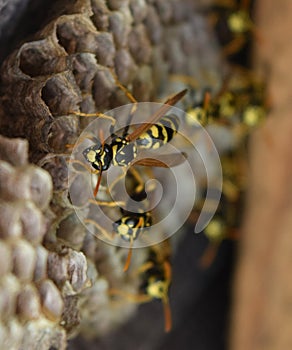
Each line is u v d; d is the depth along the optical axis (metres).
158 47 0.23
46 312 0.20
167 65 0.23
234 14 0.25
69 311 0.21
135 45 0.22
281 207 0.25
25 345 0.20
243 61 0.26
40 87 0.21
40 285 0.20
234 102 0.25
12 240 0.20
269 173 0.25
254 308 0.25
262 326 0.25
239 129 0.25
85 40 0.21
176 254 0.25
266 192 0.26
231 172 0.26
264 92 0.25
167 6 0.24
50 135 0.21
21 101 0.21
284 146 0.25
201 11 0.25
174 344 0.25
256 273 0.25
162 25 0.23
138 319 0.24
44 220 0.20
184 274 0.25
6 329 0.20
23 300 0.20
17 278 0.20
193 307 0.26
